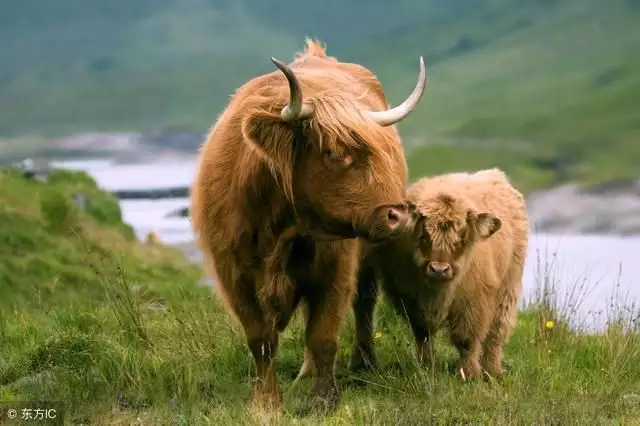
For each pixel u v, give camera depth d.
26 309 14.65
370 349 11.05
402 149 10.17
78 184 31.14
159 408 9.28
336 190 8.55
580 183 75.81
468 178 11.42
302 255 9.21
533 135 146.50
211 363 10.70
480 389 9.73
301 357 11.33
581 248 36.84
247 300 9.40
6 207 22.00
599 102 165.25
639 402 9.56
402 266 10.30
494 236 10.77
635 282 24.02
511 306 11.26
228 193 9.20
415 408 9.18
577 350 11.53
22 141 193.00
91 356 10.46
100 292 18.05
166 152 144.38
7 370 10.39
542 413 8.94
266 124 8.54
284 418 8.84
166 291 16.33
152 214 52.84
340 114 8.50
